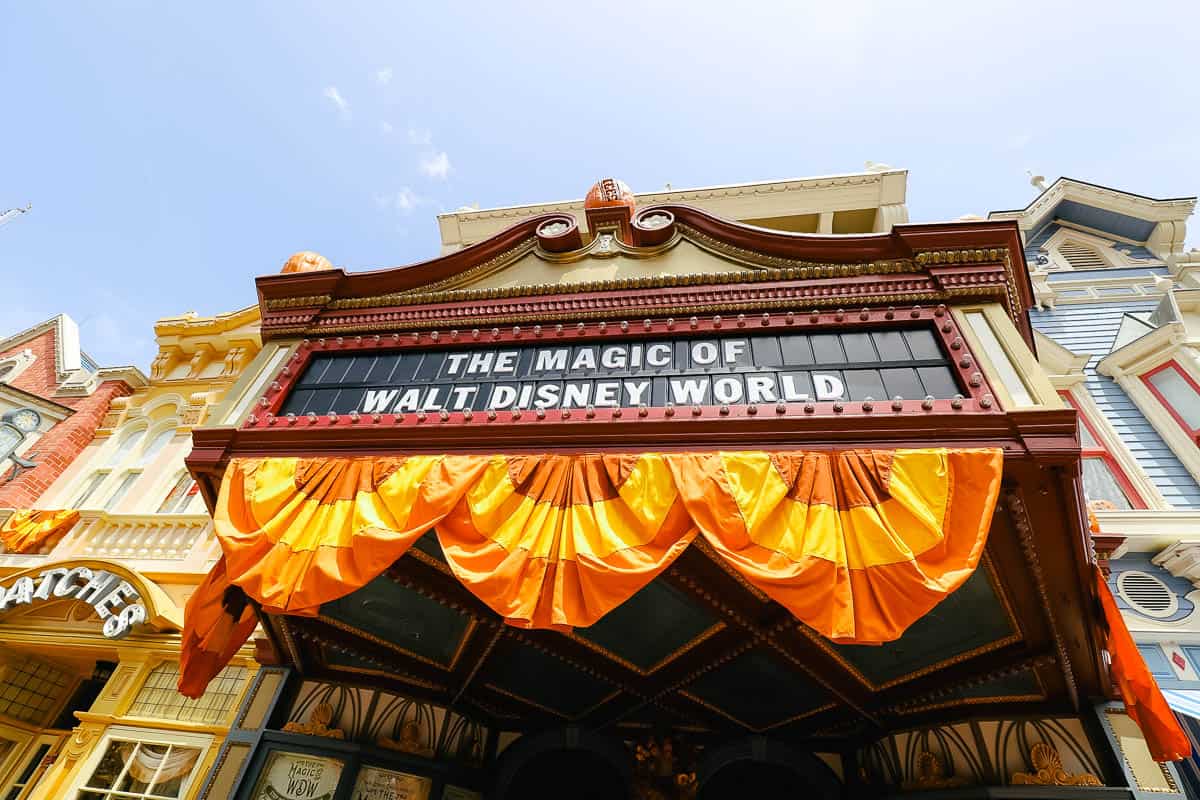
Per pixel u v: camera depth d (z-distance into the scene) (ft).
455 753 20.11
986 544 13.12
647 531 12.16
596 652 17.87
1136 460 28.40
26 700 29.45
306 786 17.94
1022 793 15.47
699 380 15.20
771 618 15.62
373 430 15.15
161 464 34.63
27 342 45.68
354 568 12.82
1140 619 23.68
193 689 16.30
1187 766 20.40
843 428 13.00
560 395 15.58
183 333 41.73
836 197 36.99
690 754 20.67
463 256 20.24
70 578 26.81
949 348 14.38
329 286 19.86
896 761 18.48
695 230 19.66
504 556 12.28
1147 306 34.88
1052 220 42.29
